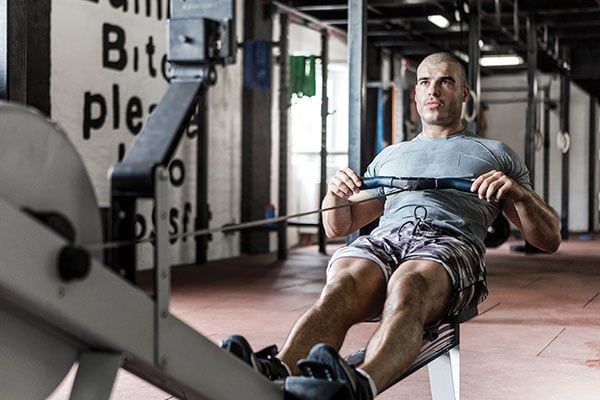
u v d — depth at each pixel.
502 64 12.99
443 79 2.91
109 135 7.43
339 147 11.84
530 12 9.88
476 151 2.84
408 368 2.21
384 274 2.47
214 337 4.43
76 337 1.43
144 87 7.88
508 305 5.82
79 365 1.49
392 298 2.24
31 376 1.44
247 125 9.81
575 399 3.23
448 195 2.76
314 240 11.73
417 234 2.60
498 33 11.21
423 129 2.99
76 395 1.47
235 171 9.69
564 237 13.52
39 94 6.56
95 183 7.27
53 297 1.30
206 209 8.84
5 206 1.23
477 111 8.03
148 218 7.76
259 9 9.80
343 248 2.59
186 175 8.71
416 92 2.97
